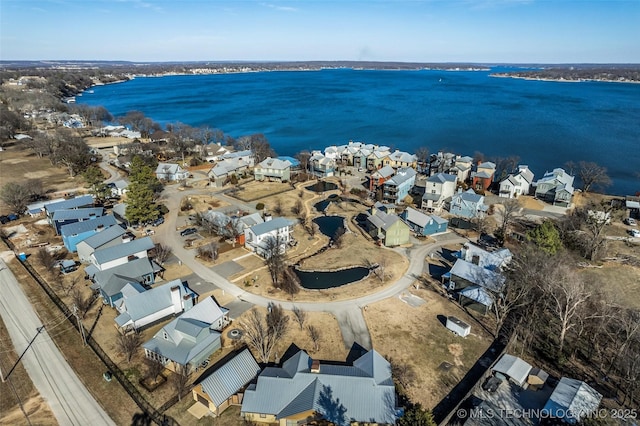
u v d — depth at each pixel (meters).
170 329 46.69
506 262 64.56
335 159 137.88
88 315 54.47
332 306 57.50
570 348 49.59
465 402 41.19
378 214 82.19
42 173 119.88
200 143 157.75
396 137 182.88
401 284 63.62
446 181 96.56
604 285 62.75
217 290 60.94
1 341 48.88
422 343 50.12
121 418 38.47
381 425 38.00
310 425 38.06
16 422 37.59
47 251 71.06
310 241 78.25
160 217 87.50
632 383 41.53
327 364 45.41
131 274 59.72
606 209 92.12
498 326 51.25
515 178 106.50
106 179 115.19
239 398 40.81
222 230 78.12
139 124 188.88
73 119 198.62
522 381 43.00
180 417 38.84
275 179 116.06
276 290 61.03
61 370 44.34
